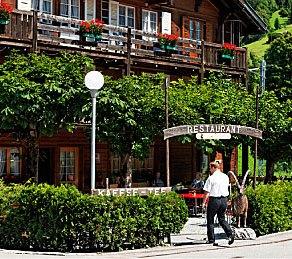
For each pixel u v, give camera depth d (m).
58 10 27.42
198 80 30.16
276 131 26.86
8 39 22.94
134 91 22.28
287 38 45.88
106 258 13.84
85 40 25.58
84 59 21.91
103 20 29.16
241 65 31.75
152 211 15.45
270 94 27.31
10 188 15.85
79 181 27.78
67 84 20.72
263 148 28.52
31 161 21.58
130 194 15.55
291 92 44.16
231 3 33.59
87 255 14.26
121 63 27.45
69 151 27.58
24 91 20.05
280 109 27.41
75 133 27.67
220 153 31.34
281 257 14.46
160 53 28.27
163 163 31.23
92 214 14.67
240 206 17.70
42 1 26.89
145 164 30.44
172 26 32.19
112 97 21.33
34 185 15.40
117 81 22.20
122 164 26.27
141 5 30.72
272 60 45.88
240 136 24.80
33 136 21.56
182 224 16.05
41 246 14.93
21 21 23.31
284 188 19.42
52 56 24.66
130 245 15.27
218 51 30.69
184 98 23.19
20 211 15.11
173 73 31.06
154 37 28.00
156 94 22.50
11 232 15.23
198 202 24.59
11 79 20.00
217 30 34.44
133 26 30.42
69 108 21.05
